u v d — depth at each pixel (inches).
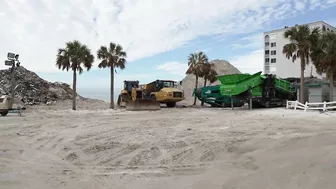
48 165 316.5
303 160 269.9
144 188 237.6
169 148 374.9
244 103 1239.5
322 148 308.8
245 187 221.5
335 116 691.4
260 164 280.7
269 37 2834.6
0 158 346.6
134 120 707.4
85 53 1170.0
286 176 234.2
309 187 207.6
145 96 1349.7
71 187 243.0
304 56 1081.4
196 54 1557.6
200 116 794.8
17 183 251.6
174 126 579.2
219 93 1270.9
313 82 1366.9
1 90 1507.1
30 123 672.4
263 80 1098.7
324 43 1031.0
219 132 484.7
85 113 974.4
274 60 2800.2
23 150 390.3
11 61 1054.4
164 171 286.5
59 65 1155.9
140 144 399.5
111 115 875.4
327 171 233.0
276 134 446.9
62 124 644.7
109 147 389.1
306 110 858.8
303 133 447.5
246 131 486.6
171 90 1309.1
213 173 267.7
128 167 305.0
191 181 248.8
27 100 1503.4
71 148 393.1
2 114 888.3
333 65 1015.6
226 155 334.6
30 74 1903.3
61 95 1795.0
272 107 1109.7
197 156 336.5
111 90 1252.5
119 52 1240.8
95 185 247.6
